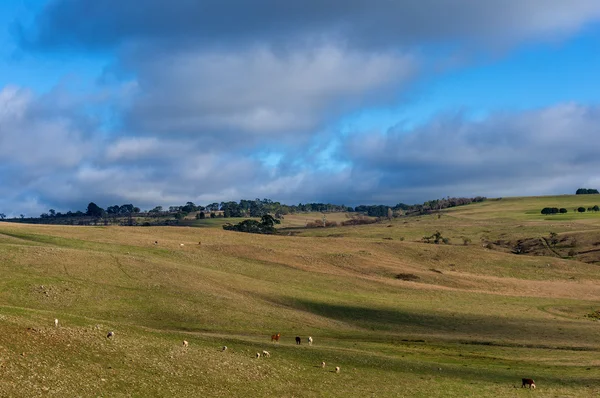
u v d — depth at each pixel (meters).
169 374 44.09
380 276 123.75
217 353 52.62
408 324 80.81
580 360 64.25
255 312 77.38
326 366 54.25
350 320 81.06
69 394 36.12
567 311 99.38
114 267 89.25
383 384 50.16
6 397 33.28
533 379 54.56
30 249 91.06
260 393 44.12
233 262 113.75
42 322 48.75
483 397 47.94
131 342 49.56
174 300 77.25
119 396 37.84
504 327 81.12
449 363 59.81
